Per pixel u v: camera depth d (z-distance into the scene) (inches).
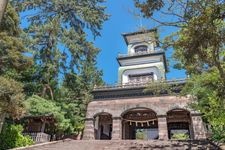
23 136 718.5
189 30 339.6
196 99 650.8
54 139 909.2
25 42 972.6
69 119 901.2
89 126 928.9
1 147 633.6
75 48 1083.3
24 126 869.2
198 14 353.1
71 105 972.6
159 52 1146.7
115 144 564.7
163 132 828.6
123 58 1199.6
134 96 938.1
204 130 789.9
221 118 531.8
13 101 520.1
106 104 956.0
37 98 860.6
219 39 332.8
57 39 1074.1
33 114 829.2
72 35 1106.1
